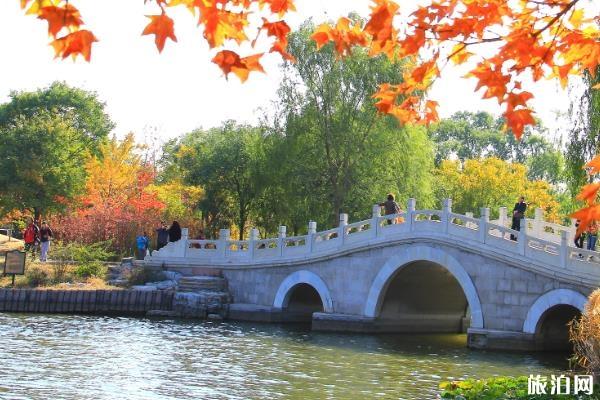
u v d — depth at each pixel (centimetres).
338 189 4278
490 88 687
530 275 2673
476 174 5697
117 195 4944
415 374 2097
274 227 4869
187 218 5272
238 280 3547
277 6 643
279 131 4378
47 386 1747
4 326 2750
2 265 3812
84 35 566
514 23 697
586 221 635
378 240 3092
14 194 5116
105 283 3606
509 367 2248
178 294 3422
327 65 4275
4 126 6575
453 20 675
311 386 1877
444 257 2888
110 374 1931
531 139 8519
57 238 4675
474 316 2784
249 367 2125
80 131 6688
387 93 757
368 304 3122
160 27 566
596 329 1385
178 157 5866
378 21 657
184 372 2008
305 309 3488
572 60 713
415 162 4309
